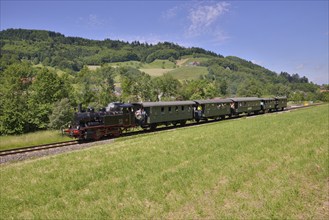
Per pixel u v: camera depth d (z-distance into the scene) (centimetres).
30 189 1122
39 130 4531
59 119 3897
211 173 1174
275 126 2597
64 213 870
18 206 973
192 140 2044
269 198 898
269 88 13475
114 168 1353
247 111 4831
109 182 1145
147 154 1623
